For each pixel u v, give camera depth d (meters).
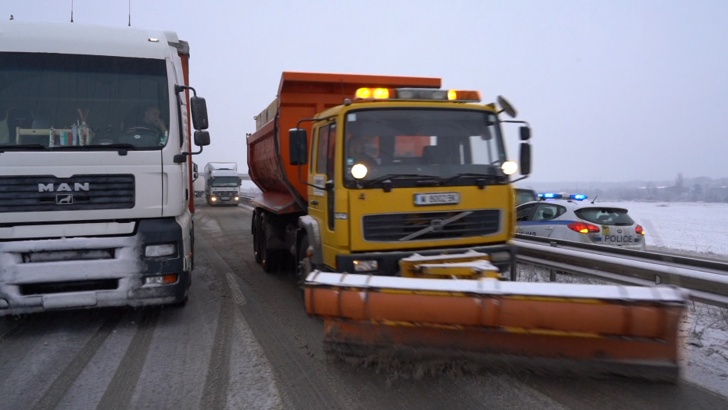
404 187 6.00
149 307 7.82
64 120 6.43
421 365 4.80
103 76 6.65
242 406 4.48
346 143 6.04
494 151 6.51
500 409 4.32
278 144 8.24
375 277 4.98
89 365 5.48
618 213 10.80
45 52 6.55
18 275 6.16
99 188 6.36
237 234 18.59
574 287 4.50
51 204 6.22
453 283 4.71
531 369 4.58
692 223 23.17
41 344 6.18
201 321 7.11
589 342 4.47
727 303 5.50
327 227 6.43
